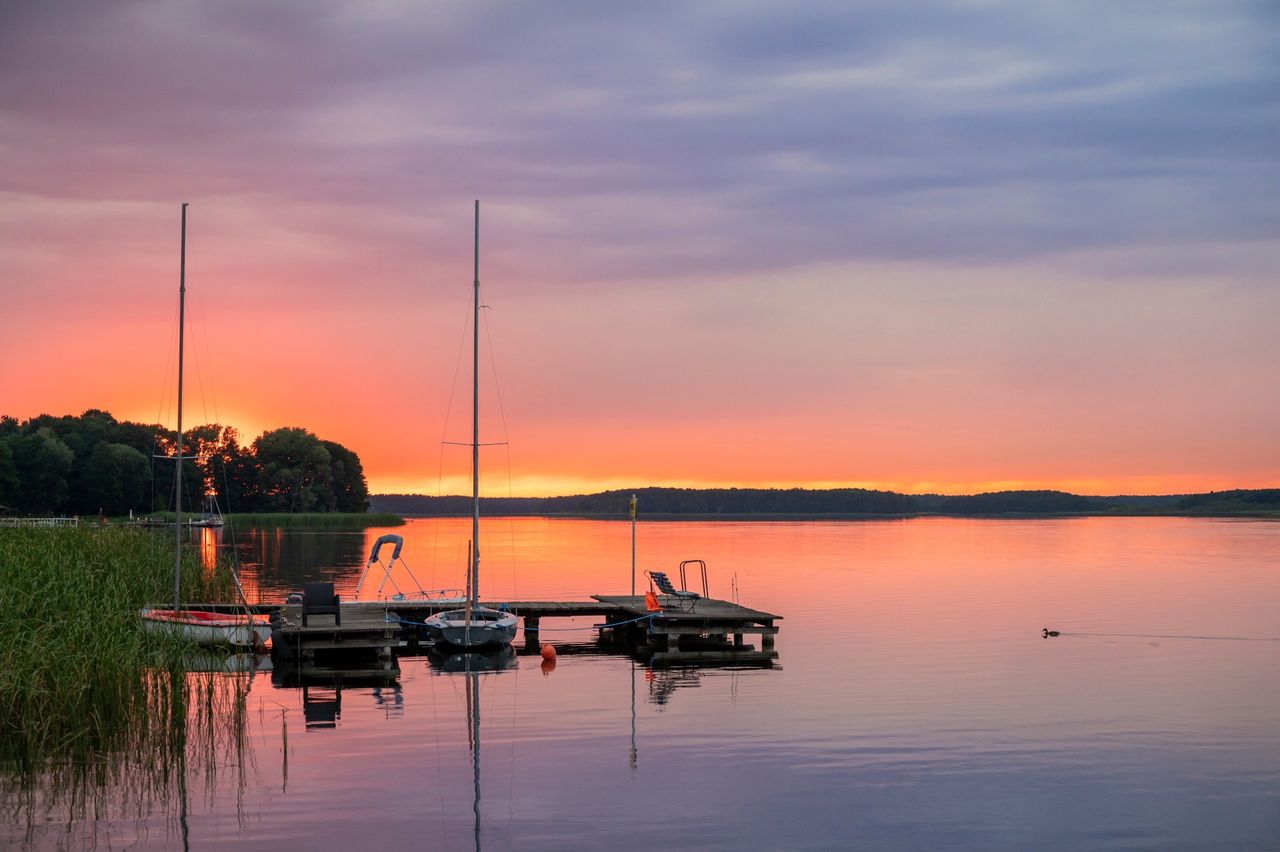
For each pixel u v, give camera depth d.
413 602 35.16
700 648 31.66
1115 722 21.19
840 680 25.72
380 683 25.98
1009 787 16.94
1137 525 159.50
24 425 159.38
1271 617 37.84
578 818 15.55
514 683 25.84
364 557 69.31
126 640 22.70
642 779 17.36
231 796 16.45
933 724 21.00
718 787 16.94
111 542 33.56
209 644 28.64
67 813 15.66
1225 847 14.52
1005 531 129.12
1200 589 48.69
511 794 16.61
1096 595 45.75
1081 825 15.27
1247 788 16.97
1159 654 29.59
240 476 162.88
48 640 21.73
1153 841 14.72
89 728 19.84
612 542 97.31
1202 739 19.88
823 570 59.84
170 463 142.25
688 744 19.55
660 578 32.91
